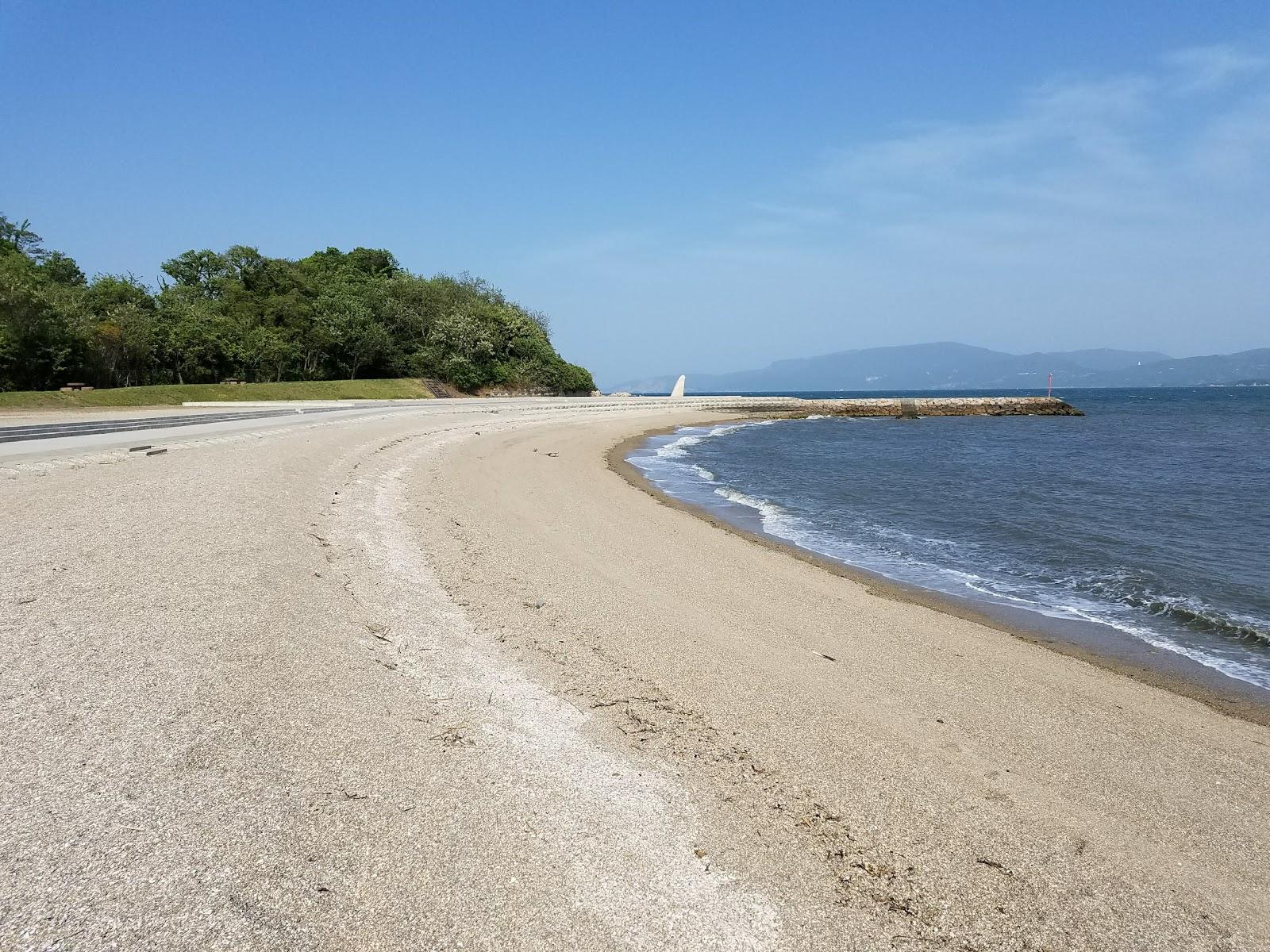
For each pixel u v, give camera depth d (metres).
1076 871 4.76
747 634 9.16
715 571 12.35
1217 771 6.29
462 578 10.23
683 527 16.17
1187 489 23.50
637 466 28.42
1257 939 4.24
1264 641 9.84
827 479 25.75
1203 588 12.33
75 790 4.34
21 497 11.23
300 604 7.89
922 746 6.40
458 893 3.98
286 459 17.61
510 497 17.83
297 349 57.84
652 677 7.48
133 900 3.59
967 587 12.44
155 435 21.59
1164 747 6.72
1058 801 5.64
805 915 4.14
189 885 3.73
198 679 5.84
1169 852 5.07
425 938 3.64
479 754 5.50
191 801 4.38
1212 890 4.68
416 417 35.47
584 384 84.19
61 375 42.91
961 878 4.60
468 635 8.05
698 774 5.60
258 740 5.13
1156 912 4.42
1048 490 23.31
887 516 18.75
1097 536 16.41
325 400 50.66
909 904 4.32
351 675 6.43
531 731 6.01
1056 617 10.85
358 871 4.03
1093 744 6.69
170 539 9.53
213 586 7.93
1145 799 5.77
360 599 8.55
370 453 21.41
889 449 38.06
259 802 4.46
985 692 7.80
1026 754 6.41
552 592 10.18
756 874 4.45
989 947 4.01
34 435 21.20
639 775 5.49
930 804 5.44
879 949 3.93
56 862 3.76
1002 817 5.34
